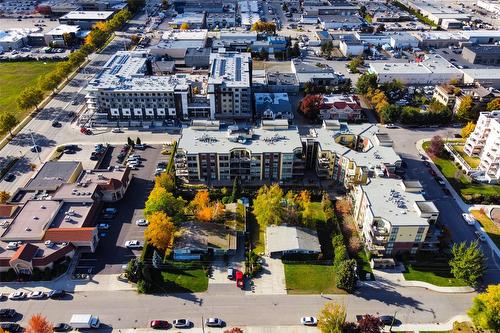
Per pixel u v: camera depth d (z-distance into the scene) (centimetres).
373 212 15325
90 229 15612
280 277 14825
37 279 14500
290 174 19650
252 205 18200
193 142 19538
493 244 16375
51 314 13388
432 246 15862
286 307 13738
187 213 17288
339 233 16600
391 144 19688
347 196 18662
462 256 14312
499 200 18612
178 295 14100
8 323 12912
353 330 12331
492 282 14750
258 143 19512
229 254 15638
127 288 14338
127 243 16038
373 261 15138
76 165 19912
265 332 12912
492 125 19825
